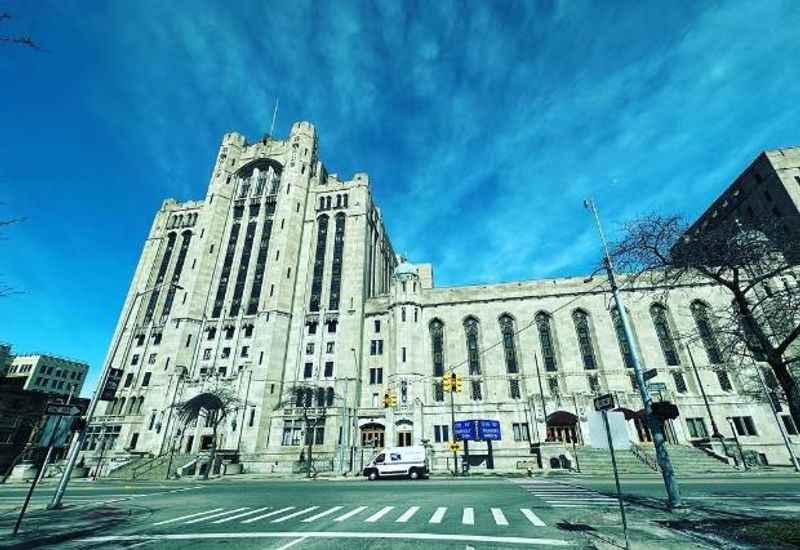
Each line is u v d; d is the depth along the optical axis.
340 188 73.31
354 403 52.75
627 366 49.72
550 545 8.52
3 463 53.41
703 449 37.88
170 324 62.25
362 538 9.40
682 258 13.81
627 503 14.36
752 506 12.77
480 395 51.88
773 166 63.94
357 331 58.44
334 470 41.06
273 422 52.53
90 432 56.31
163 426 52.44
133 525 12.02
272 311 59.78
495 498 16.52
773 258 13.10
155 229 76.50
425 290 60.25
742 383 45.34
